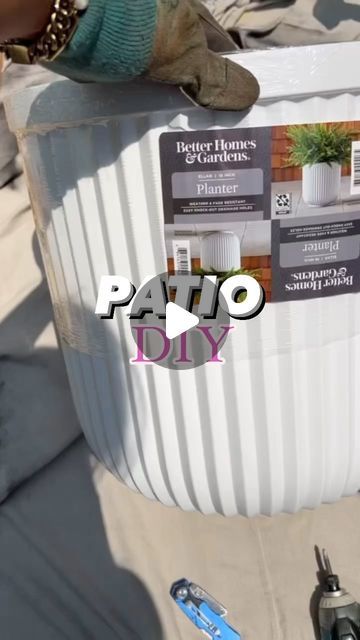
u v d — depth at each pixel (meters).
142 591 0.80
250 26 0.72
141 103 0.41
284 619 0.78
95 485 0.82
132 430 0.54
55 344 0.80
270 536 0.81
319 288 0.46
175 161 0.42
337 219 0.45
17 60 0.36
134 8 0.33
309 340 0.48
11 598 0.77
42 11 0.32
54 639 0.77
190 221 0.44
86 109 0.42
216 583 0.80
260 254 0.45
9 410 0.78
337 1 0.71
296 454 0.52
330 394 0.51
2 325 0.76
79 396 0.59
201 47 0.37
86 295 0.51
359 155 0.43
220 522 0.81
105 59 0.35
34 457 0.80
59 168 0.47
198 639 0.79
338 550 0.81
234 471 0.53
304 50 0.40
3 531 0.78
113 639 0.79
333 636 0.73
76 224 0.48
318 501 0.57
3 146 0.74
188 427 0.51
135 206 0.44
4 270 0.77
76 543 0.80
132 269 0.47
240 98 0.39
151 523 0.82
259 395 0.49
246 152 0.42
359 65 0.41
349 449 0.54
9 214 0.77
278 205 0.43
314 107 0.41
